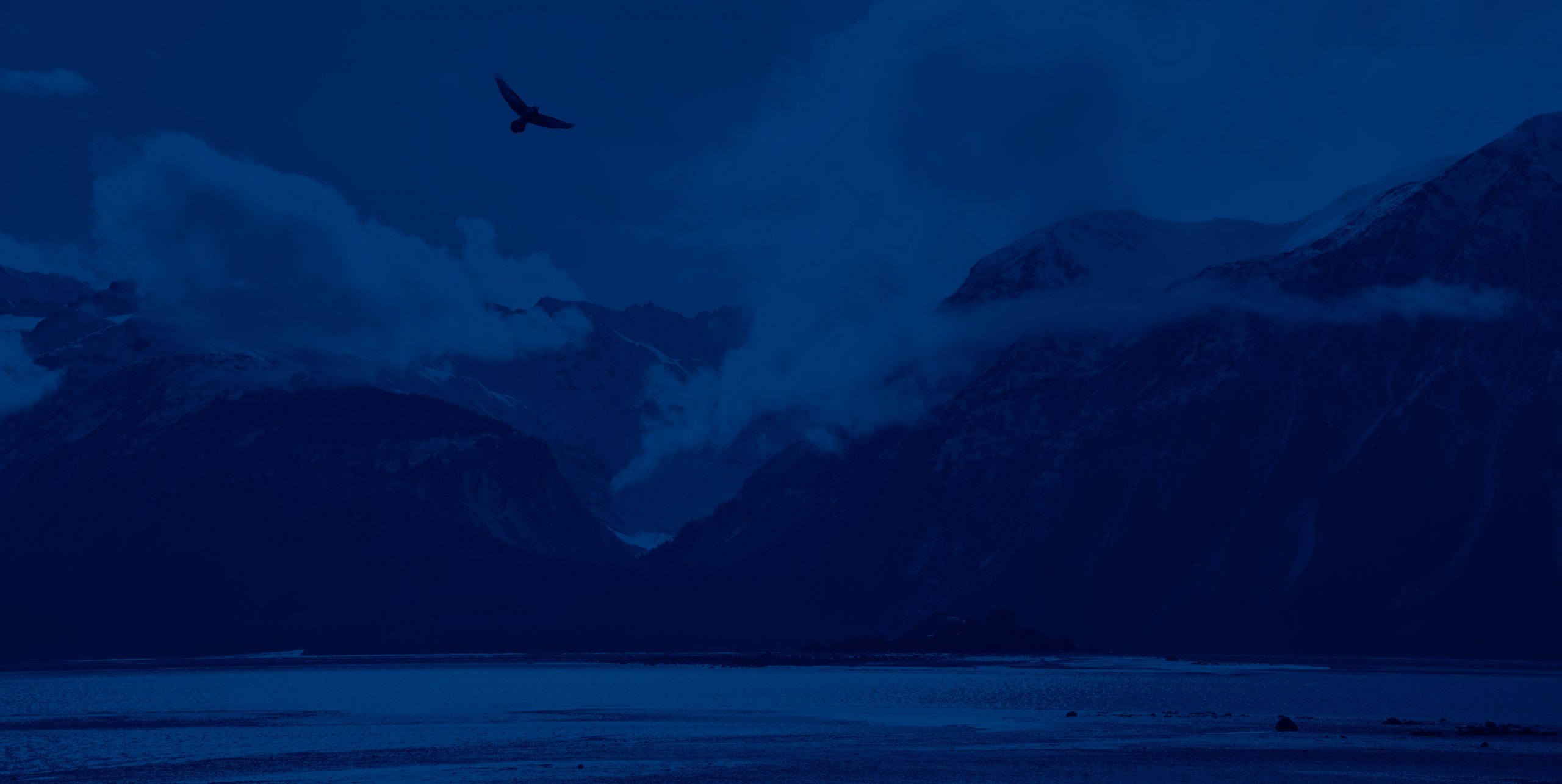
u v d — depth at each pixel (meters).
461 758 124.25
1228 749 128.50
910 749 130.25
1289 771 114.06
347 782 109.06
